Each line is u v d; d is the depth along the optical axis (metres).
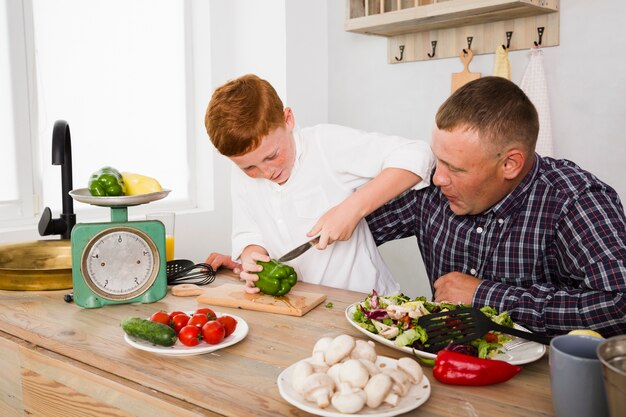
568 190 1.43
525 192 1.48
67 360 1.16
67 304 1.48
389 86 2.96
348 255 1.81
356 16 2.76
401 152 1.61
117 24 2.71
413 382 0.93
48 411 1.21
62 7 2.51
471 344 1.08
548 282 1.51
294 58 2.95
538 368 1.04
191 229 2.85
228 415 0.90
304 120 3.07
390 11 2.77
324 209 1.77
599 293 1.27
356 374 0.87
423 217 1.75
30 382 1.24
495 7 2.27
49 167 2.52
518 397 0.92
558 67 2.40
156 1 2.84
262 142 1.46
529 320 1.32
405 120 2.92
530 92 2.38
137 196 1.44
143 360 1.10
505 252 1.54
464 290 1.40
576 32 2.34
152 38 2.84
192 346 1.12
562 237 1.43
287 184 1.75
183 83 2.98
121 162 2.77
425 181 1.61
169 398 0.98
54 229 1.69
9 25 2.34
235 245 1.85
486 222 1.54
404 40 2.86
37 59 2.44
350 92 3.12
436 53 2.75
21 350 1.25
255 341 1.19
